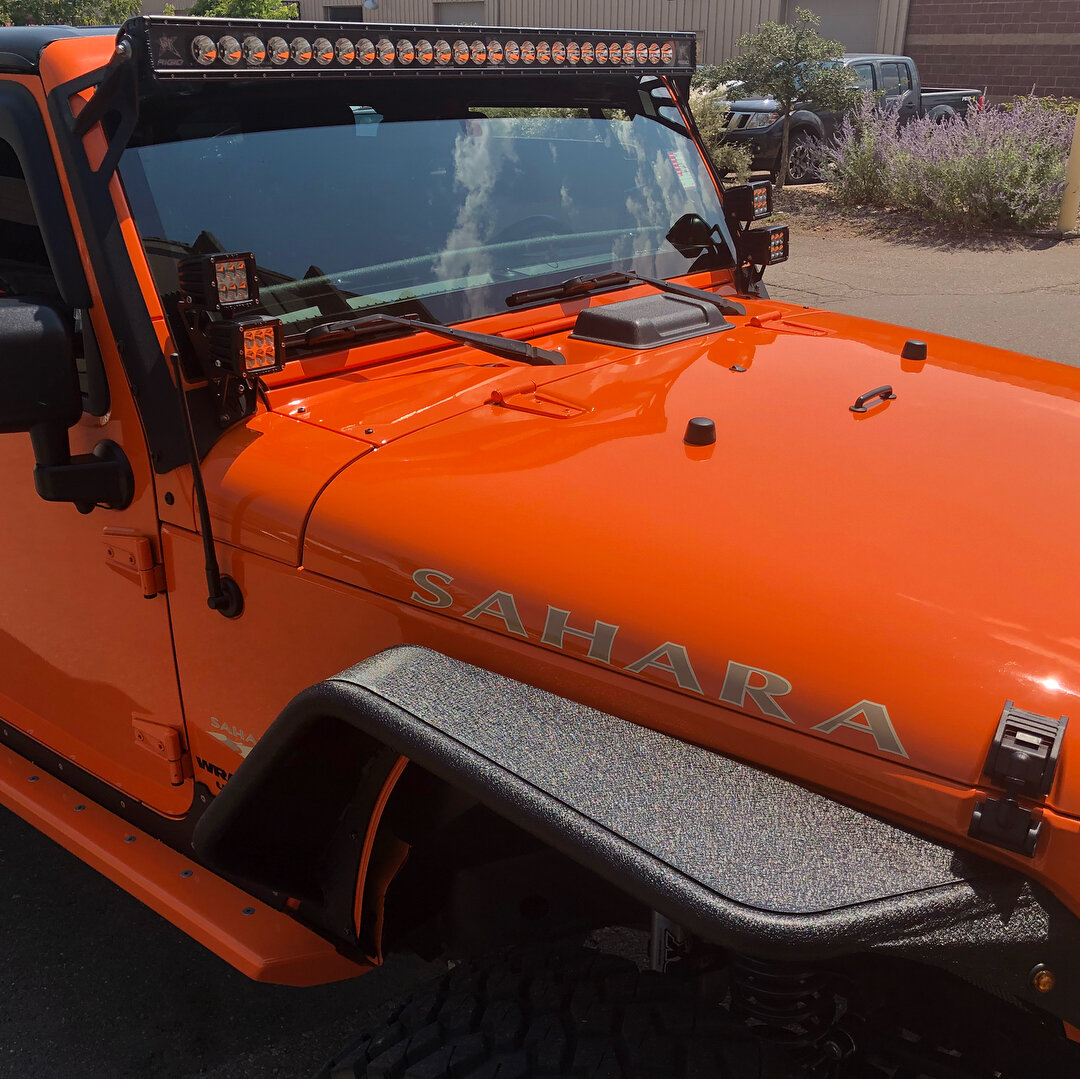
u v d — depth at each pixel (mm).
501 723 1547
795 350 2510
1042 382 2424
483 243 2527
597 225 2807
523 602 1668
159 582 2135
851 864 1334
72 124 1980
